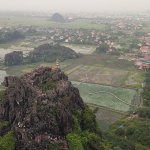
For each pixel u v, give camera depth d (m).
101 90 175.00
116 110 143.00
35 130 70.50
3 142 68.00
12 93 78.44
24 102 77.00
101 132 94.31
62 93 84.19
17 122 73.38
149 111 133.62
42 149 67.81
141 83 189.00
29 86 81.12
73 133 75.88
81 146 70.81
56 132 72.81
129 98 160.88
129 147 89.75
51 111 74.31
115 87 181.50
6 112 78.31
